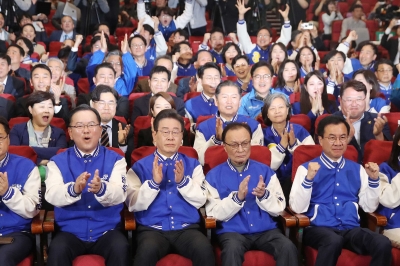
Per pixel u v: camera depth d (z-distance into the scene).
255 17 8.84
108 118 3.78
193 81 5.18
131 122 4.54
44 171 3.46
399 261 3.05
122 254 2.86
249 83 5.30
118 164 3.09
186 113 4.50
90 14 8.54
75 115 3.04
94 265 2.87
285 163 3.66
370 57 6.48
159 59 5.33
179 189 3.04
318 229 3.08
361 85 3.90
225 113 3.81
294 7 8.99
